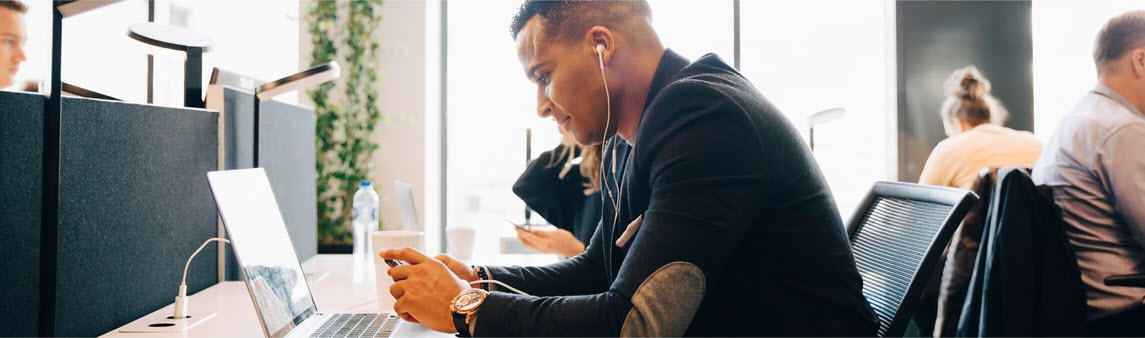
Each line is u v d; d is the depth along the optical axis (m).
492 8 3.97
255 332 1.02
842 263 0.83
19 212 0.87
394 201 3.66
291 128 1.88
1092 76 3.21
